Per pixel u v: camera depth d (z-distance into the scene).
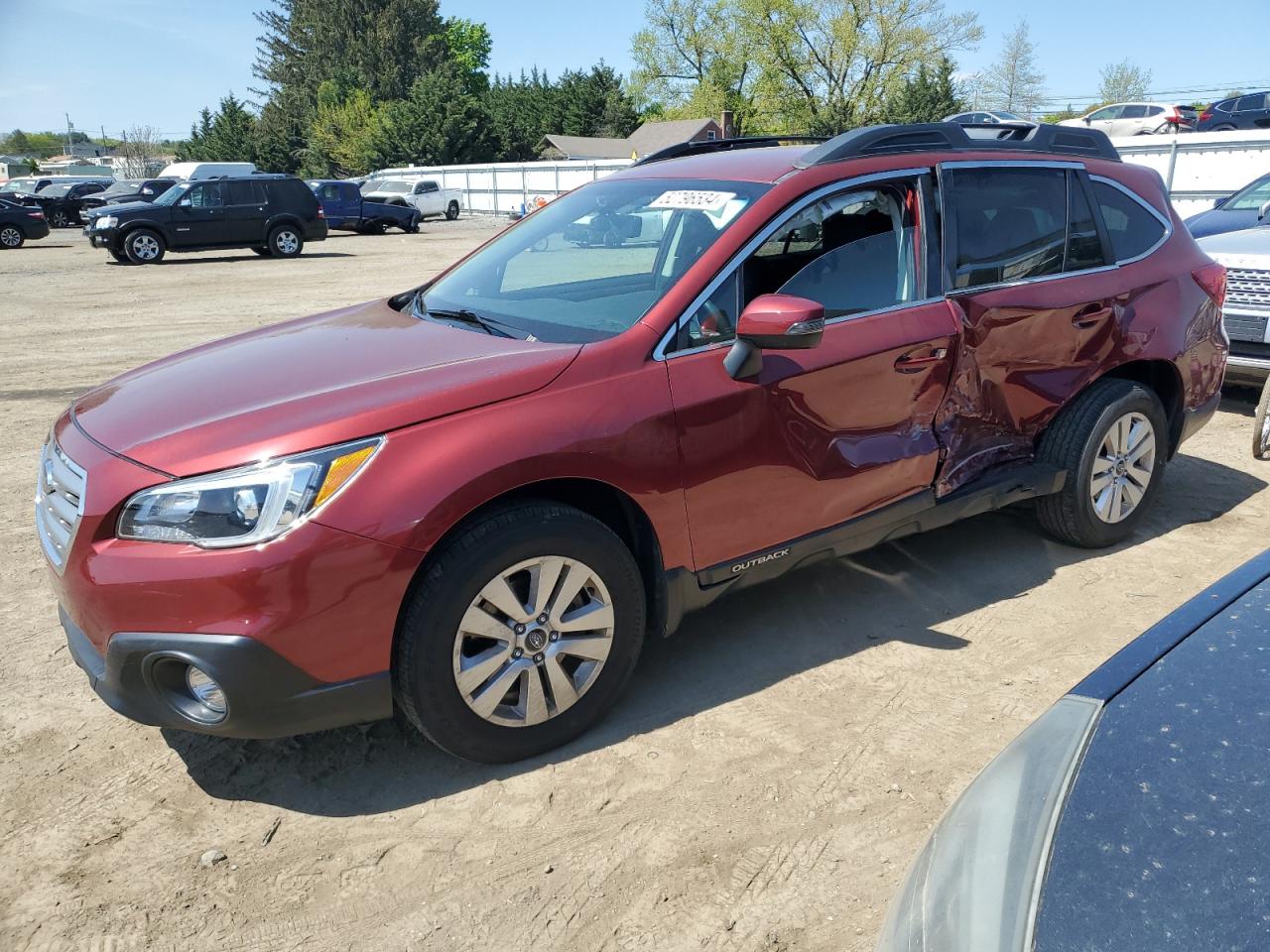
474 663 2.80
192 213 21.89
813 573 4.30
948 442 3.76
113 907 2.44
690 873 2.53
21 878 2.54
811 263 3.45
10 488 5.68
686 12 59.34
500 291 3.73
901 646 3.67
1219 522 4.84
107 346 10.82
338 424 2.61
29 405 7.89
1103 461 4.29
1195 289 4.56
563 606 2.93
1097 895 1.33
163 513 2.54
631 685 3.42
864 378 3.44
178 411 2.87
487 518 2.76
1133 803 1.46
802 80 56.69
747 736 3.11
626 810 2.77
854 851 2.61
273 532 2.50
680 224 3.49
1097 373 4.21
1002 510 5.00
